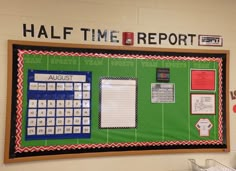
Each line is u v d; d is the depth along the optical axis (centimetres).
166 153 190
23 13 175
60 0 181
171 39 195
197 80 196
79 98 180
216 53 199
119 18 189
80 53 181
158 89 191
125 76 187
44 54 176
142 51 190
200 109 196
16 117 170
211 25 202
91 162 181
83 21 184
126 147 185
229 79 201
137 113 188
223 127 198
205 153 196
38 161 173
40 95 175
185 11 199
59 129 177
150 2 194
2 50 171
